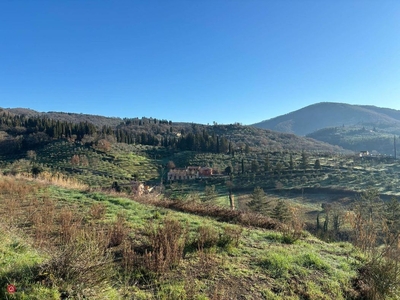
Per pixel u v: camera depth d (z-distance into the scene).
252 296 3.60
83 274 3.12
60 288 2.89
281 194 49.47
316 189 50.19
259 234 6.67
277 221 8.35
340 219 26.72
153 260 3.97
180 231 5.51
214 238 5.30
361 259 5.47
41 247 4.32
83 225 6.02
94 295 2.96
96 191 11.32
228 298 3.48
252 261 4.70
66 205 8.13
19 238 4.38
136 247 4.82
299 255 5.04
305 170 63.75
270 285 3.95
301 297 3.76
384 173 58.91
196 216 8.23
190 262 4.43
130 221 6.64
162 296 3.34
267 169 63.44
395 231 5.65
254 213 8.98
